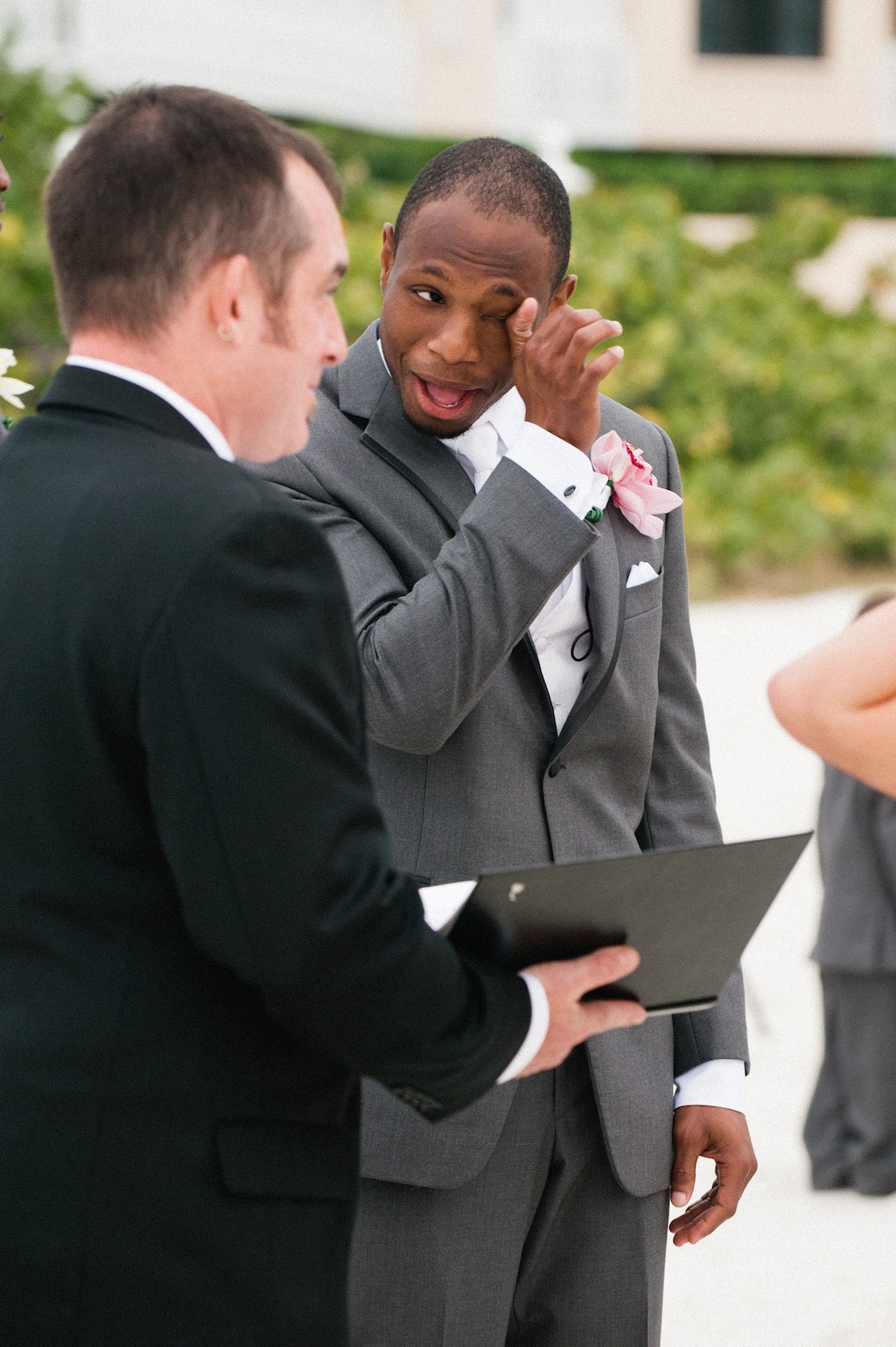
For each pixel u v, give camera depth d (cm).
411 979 205
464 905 221
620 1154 298
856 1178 661
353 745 211
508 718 298
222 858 198
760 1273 588
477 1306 292
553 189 294
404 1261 288
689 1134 316
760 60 2702
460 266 284
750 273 2073
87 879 209
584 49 2625
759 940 926
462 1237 290
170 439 219
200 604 200
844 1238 620
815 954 675
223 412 227
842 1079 664
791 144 2717
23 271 1427
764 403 2011
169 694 199
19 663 211
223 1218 207
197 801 198
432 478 305
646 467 316
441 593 272
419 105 2534
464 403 298
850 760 241
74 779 208
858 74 2722
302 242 223
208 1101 208
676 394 1978
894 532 2048
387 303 298
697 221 2448
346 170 1972
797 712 243
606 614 304
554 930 226
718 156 2723
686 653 333
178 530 204
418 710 273
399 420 308
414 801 296
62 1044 206
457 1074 215
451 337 288
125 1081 205
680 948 238
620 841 310
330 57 2331
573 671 306
